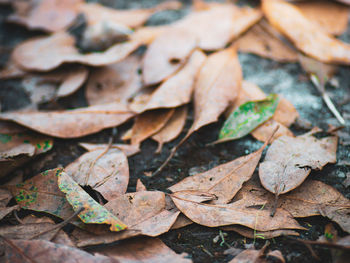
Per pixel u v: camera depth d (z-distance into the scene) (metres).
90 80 0.50
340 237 0.41
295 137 0.45
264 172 0.43
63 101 0.50
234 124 0.46
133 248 0.40
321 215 0.42
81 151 0.47
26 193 0.43
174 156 0.46
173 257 0.40
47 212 0.42
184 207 0.42
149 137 0.47
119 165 0.44
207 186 0.43
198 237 0.42
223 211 0.42
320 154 0.44
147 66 0.49
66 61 0.49
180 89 0.47
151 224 0.41
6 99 0.50
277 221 0.41
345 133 0.47
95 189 0.43
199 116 0.45
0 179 0.44
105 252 0.40
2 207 0.42
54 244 0.40
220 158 0.46
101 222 0.40
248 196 0.43
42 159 0.46
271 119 0.47
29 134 0.46
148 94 0.49
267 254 0.40
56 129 0.46
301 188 0.43
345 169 0.45
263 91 0.50
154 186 0.44
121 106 0.48
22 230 0.41
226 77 0.48
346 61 0.50
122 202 0.42
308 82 0.50
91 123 0.47
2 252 0.39
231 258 0.41
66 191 0.41
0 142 0.46
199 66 0.49
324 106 0.49
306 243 0.40
